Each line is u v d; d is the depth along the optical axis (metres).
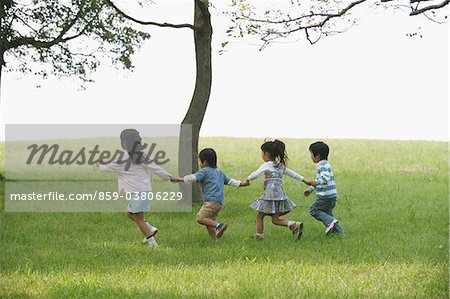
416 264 14.14
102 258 14.76
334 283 12.54
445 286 12.20
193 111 22.23
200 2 21.44
